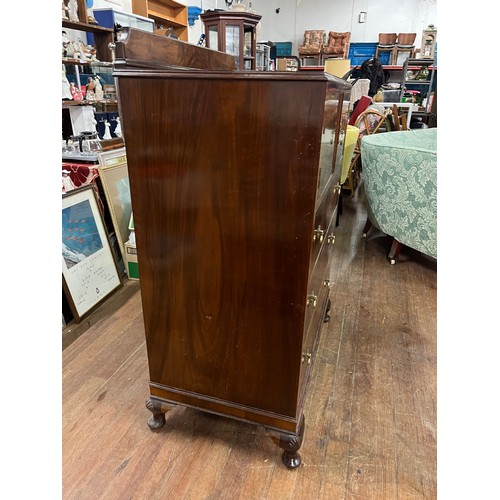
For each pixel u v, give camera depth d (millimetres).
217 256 980
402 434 1278
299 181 839
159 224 999
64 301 1827
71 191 1912
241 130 834
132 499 1071
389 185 2373
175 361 1161
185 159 904
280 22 7398
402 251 2783
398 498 1074
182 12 3898
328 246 1473
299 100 771
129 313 1960
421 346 1731
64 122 2432
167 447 1229
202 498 1074
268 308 991
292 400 1074
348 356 1662
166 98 858
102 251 2076
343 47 6789
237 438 1267
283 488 1102
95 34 2500
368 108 3756
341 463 1177
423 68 6207
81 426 1299
